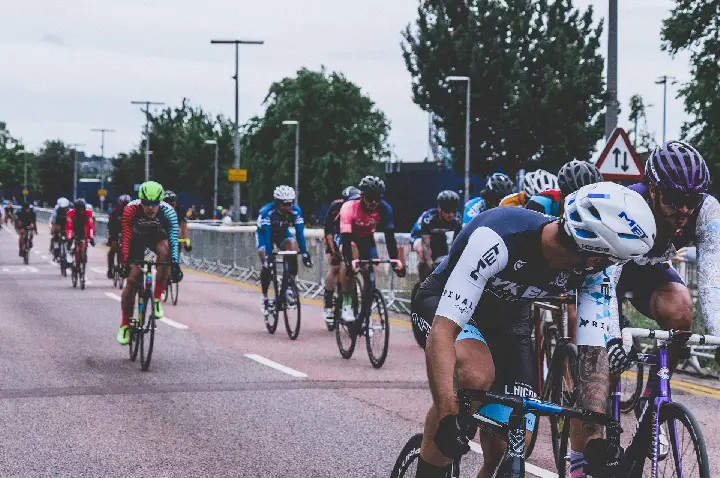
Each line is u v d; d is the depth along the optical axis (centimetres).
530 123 11662
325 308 2991
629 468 998
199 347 2717
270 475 1359
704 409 1848
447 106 12012
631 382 1596
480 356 938
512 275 852
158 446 1526
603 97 3297
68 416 1745
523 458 772
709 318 1074
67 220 4788
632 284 1249
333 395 1973
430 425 871
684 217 1070
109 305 3909
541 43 11956
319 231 5359
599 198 748
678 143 1061
